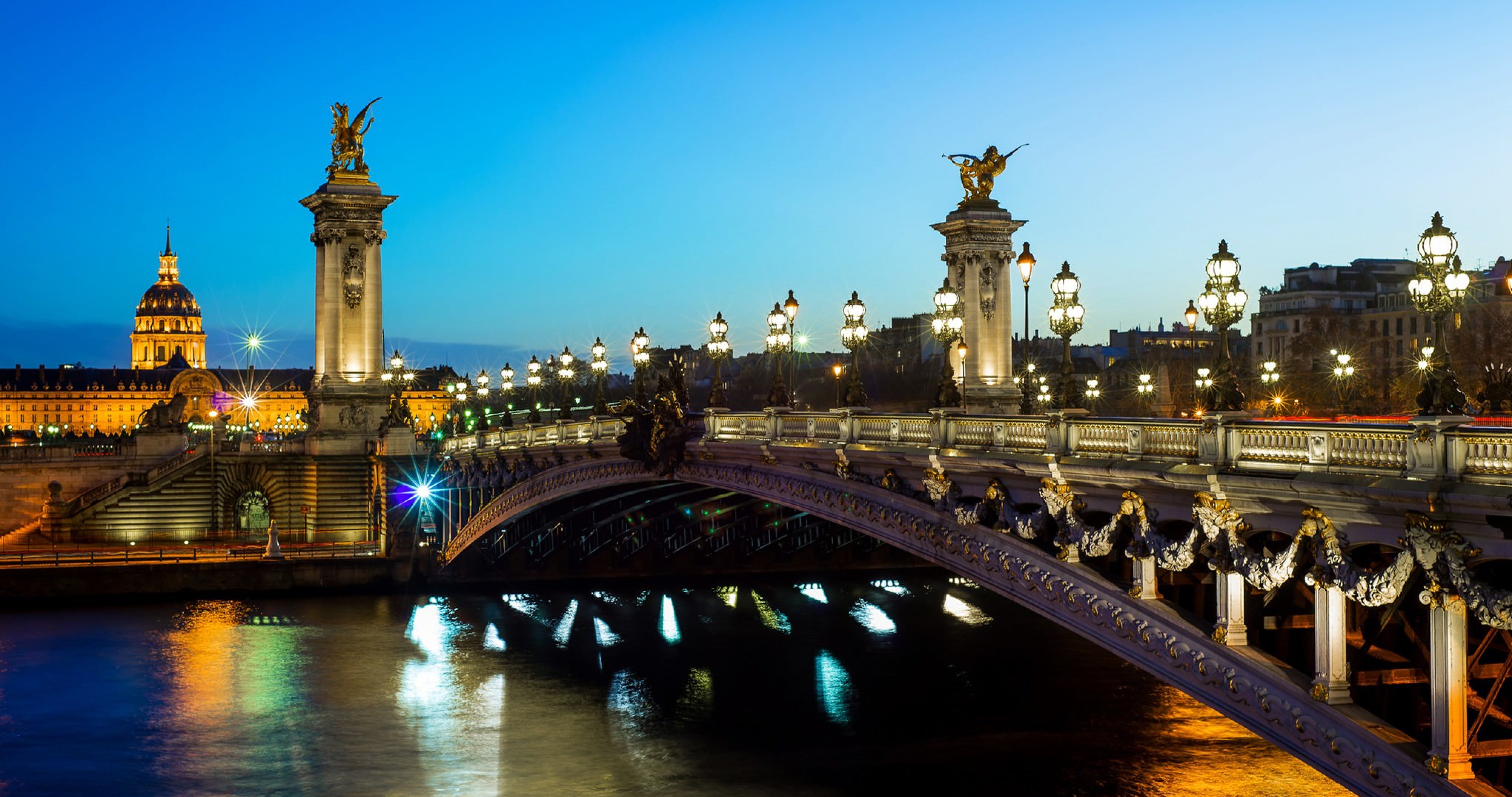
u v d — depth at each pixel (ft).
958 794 157.38
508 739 186.50
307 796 163.43
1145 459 108.78
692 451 200.44
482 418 334.85
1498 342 254.06
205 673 228.02
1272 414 211.20
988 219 307.78
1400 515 84.48
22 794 164.96
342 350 368.68
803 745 179.52
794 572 333.62
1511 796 81.97
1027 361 154.30
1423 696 93.71
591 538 323.98
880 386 469.57
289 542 373.40
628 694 210.79
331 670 230.48
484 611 291.99
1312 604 102.22
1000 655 231.71
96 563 312.50
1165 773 162.71
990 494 130.00
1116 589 114.11
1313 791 154.51
